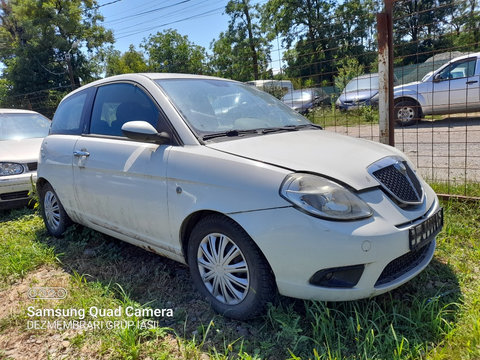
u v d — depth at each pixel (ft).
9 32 112.27
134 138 8.89
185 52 126.52
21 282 10.62
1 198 16.88
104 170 10.22
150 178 8.93
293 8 101.96
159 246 9.30
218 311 8.19
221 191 7.57
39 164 13.61
